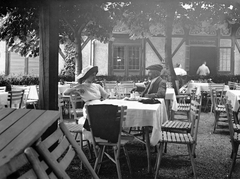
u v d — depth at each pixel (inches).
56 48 161.9
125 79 602.9
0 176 58.1
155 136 145.6
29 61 625.3
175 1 164.9
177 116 331.0
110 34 364.2
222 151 192.1
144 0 163.6
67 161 81.4
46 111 88.9
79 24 331.0
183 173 149.3
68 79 573.3
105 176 143.7
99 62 633.6
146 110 149.3
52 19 158.2
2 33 259.1
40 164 67.6
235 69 656.4
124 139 141.6
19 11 221.6
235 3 167.5
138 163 164.7
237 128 178.5
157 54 636.1
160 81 221.0
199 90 404.5
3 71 605.0
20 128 78.0
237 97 257.4
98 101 176.9
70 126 165.0
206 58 668.7
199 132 254.2
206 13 353.7
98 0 166.6
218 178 143.3
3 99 233.0
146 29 396.2
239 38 651.5
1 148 67.8
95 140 139.0
